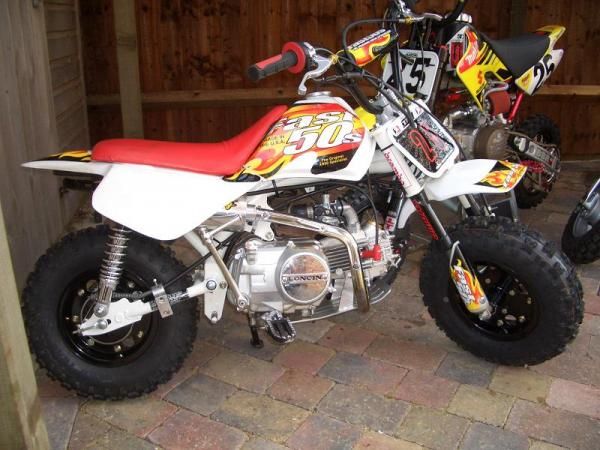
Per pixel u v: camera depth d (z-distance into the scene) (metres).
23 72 3.88
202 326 3.44
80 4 5.82
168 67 6.07
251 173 2.56
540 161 4.66
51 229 4.38
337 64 2.60
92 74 6.02
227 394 2.88
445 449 2.51
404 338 3.33
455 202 3.51
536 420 2.67
